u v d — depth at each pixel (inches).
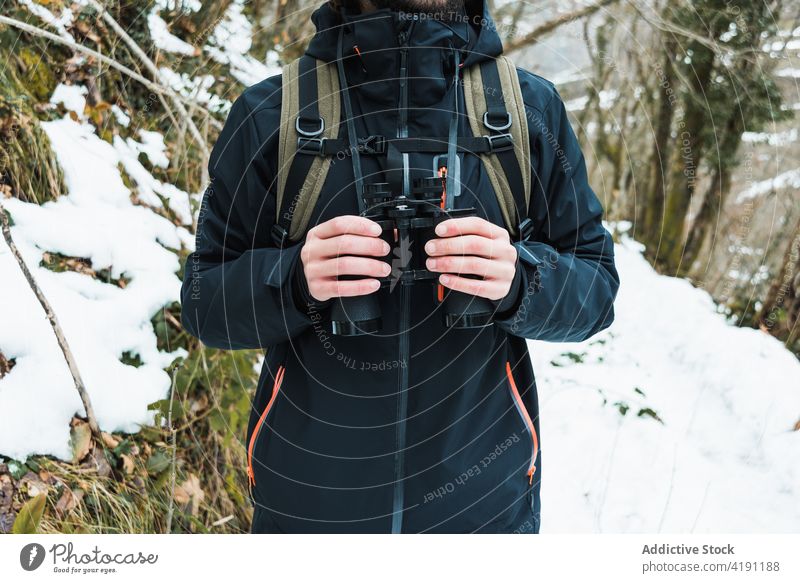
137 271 98.2
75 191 99.0
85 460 82.7
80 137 103.3
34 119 97.2
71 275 92.3
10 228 89.9
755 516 100.0
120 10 112.3
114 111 109.6
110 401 87.3
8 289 85.2
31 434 79.7
